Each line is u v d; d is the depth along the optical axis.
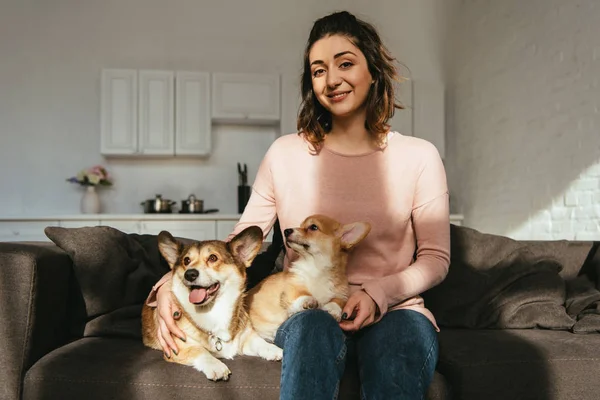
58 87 4.95
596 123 3.24
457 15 5.17
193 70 5.13
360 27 1.64
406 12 5.37
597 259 2.22
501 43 4.36
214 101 4.83
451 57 5.27
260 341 1.62
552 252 2.30
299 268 1.57
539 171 3.82
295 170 1.69
